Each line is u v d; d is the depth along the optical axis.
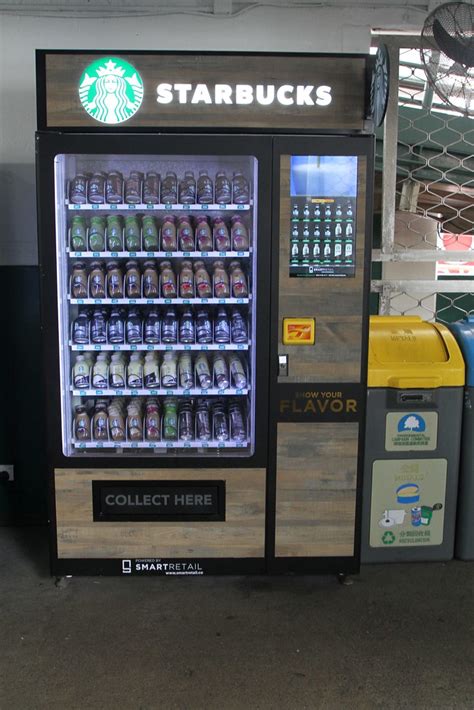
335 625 2.48
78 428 2.74
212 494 2.69
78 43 3.21
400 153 3.48
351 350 2.63
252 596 2.70
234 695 2.07
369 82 2.52
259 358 2.62
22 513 3.42
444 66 2.56
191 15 3.21
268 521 2.72
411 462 2.89
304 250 2.56
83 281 2.69
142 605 2.62
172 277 2.73
